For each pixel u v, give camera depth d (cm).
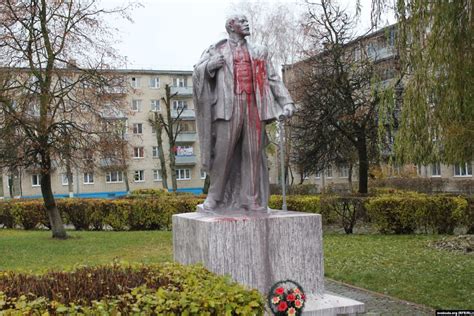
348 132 2030
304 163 2231
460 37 764
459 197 1440
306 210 1574
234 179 583
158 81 4569
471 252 1091
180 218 581
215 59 551
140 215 1825
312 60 2106
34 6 1376
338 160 2258
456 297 709
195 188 4725
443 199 1430
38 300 360
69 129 1453
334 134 2067
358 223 1573
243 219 510
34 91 1383
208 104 560
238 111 553
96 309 340
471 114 781
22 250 1303
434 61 784
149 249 1285
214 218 523
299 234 527
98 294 391
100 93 1476
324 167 2252
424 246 1194
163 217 1814
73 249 1302
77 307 345
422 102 834
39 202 2033
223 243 501
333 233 1523
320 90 2022
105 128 1504
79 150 1462
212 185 580
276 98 577
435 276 845
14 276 457
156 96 4544
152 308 348
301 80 2172
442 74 799
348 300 515
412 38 819
